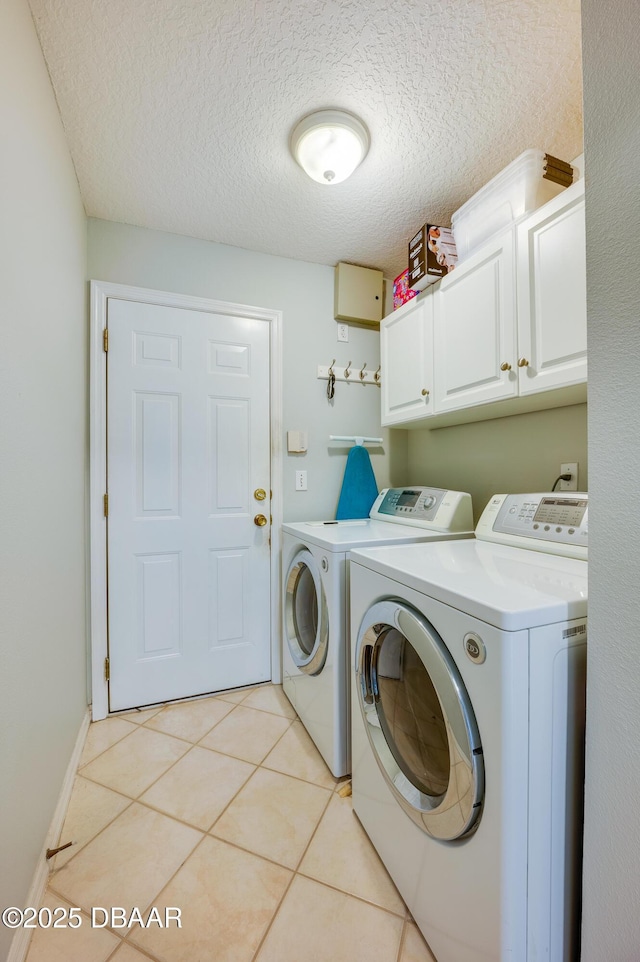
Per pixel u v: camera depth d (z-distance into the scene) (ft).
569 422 4.89
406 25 3.37
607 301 2.00
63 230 4.36
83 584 5.57
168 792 4.40
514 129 4.41
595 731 2.08
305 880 3.42
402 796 3.10
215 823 4.00
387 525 6.20
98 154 4.69
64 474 4.44
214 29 3.39
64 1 3.17
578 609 2.35
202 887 3.35
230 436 6.65
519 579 2.83
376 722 3.61
